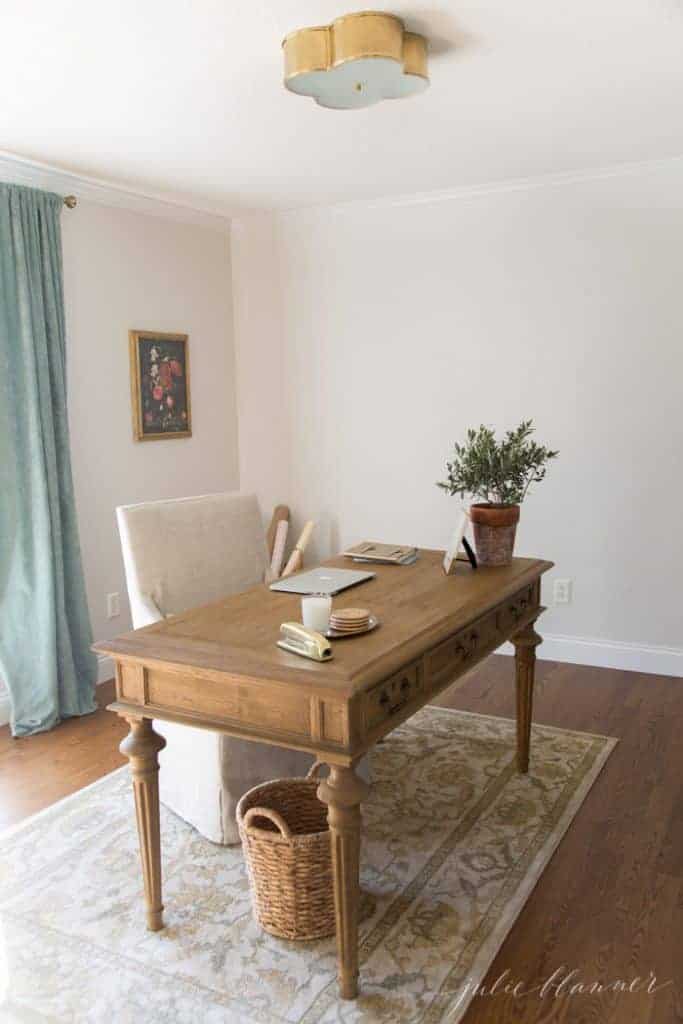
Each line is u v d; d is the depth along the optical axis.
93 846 2.45
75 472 3.67
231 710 1.82
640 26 2.13
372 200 4.12
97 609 3.83
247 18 2.05
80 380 3.67
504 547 2.64
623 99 2.69
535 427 3.95
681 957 1.94
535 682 3.75
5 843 2.47
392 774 2.88
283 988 1.85
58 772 2.96
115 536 3.91
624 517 3.82
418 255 4.10
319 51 2.10
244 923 2.09
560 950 1.96
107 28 2.09
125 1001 1.82
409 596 2.28
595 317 3.75
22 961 1.96
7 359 3.21
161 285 4.11
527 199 3.81
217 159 3.32
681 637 3.78
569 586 3.97
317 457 4.54
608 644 3.93
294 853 1.94
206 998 1.83
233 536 2.95
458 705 3.50
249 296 4.59
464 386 4.09
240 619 2.10
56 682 3.36
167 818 2.61
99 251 3.73
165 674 1.89
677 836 2.45
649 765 2.92
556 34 2.18
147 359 4.03
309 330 4.45
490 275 3.95
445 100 2.68
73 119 2.79
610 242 3.67
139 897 2.20
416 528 4.32
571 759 2.96
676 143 3.24
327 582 2.43
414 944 1.99
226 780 2.39
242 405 4.72
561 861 2.33
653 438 3.71
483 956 1.94
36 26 2.07
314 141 3.10
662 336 3.64
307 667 1.73
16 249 3.20
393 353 4.24
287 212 4.38
